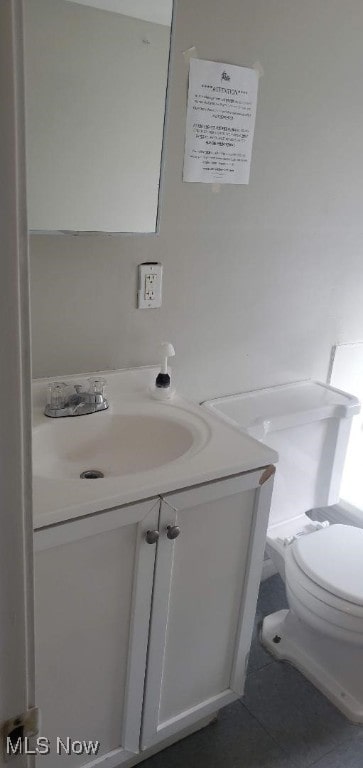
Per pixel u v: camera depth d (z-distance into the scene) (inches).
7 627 18.2
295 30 63.8
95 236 56.9
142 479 44.3
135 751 53.4
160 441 56.4
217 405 72.2
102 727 50.1
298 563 64.2
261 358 77.0
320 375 85.9
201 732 61.6
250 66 61.8
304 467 75.9
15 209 14.9
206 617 53.4
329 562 63.5
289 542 73.4
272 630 73.4
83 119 51.7
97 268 58.4
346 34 68.4
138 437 57.1
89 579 43.2
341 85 70.4
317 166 72.2
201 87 59.0
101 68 51.3
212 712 60.1
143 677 50.3
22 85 14.2
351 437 94.2
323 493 79.7
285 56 64.1
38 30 47.4
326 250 78.1
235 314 71.7
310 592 61.2
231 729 62.1
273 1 60.9
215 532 50.1
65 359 59.4
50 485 42.5
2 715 19.0
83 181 53.4
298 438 73.4
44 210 52.1
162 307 64.6
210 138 61.4
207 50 58.3
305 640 70.7
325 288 80.4
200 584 51.2
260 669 70.1
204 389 72.6
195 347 69.5
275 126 66.3
